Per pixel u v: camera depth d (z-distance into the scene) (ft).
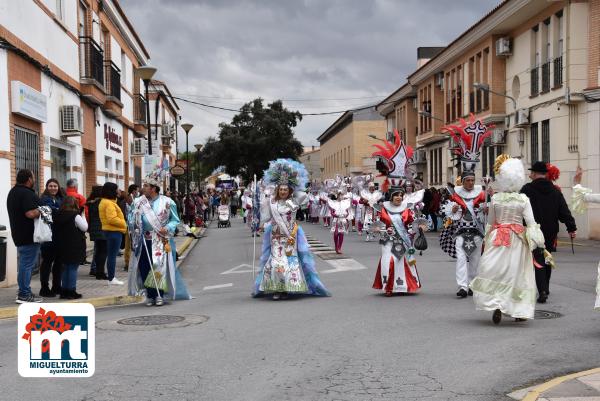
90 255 56.75
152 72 66.13
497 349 22.12
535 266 29.60
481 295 26.16
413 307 30.35
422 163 135.74
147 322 27.86
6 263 39.01
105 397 17.48
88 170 66.69
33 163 46.57
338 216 57.52
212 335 24.97
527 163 82.99
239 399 17.21
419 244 33.63
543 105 77.61
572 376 18.34
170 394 17.66
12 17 42.14
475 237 32.83
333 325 26.50
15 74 42.55
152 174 33.09
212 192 167.32
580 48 70.33
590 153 68.85
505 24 85.46
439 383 18.43
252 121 200.85
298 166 34.30
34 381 19.04
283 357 21.48
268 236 34.35
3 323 29.25
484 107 94.89
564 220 31.48
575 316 27.53
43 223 31.89
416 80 132.46
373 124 201.46
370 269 45.91
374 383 18.49
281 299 33.81
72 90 57.26
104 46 75.72
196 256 62.18
